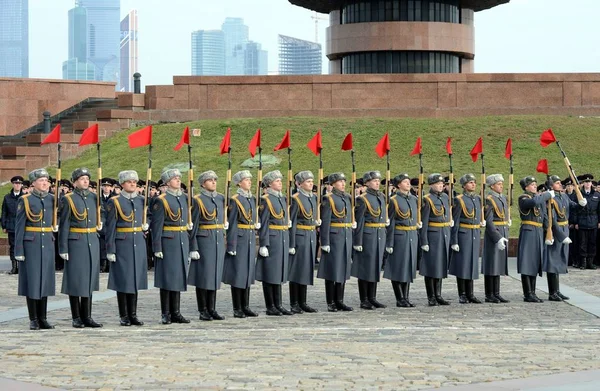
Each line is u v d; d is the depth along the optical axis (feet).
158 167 138.82
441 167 134.82
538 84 152.87
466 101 152.97
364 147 141.49
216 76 155.94
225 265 68.80
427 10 170.40
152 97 156.76
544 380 44.42
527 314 69.15
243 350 53.01
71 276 63.57
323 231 72.33
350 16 173.68
